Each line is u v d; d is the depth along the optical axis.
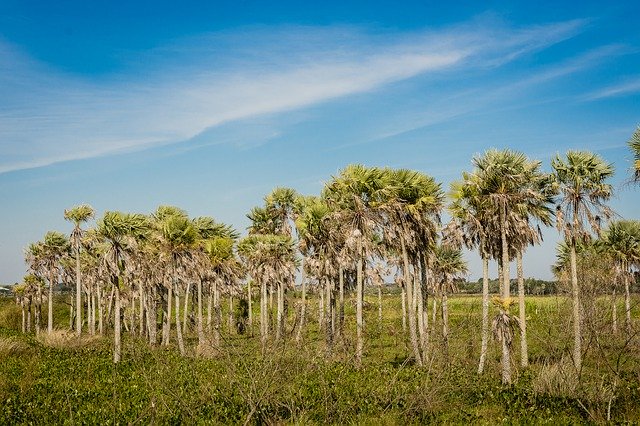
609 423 13.36
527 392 16.97
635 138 14.70
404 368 20.98
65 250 48.31
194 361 20.27
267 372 13.89
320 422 14.37
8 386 20.06
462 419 14.82
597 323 15.02
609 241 30.86
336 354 20.08
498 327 21.38
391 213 27.14
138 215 29.61
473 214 25.38
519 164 24.12
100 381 21.34
